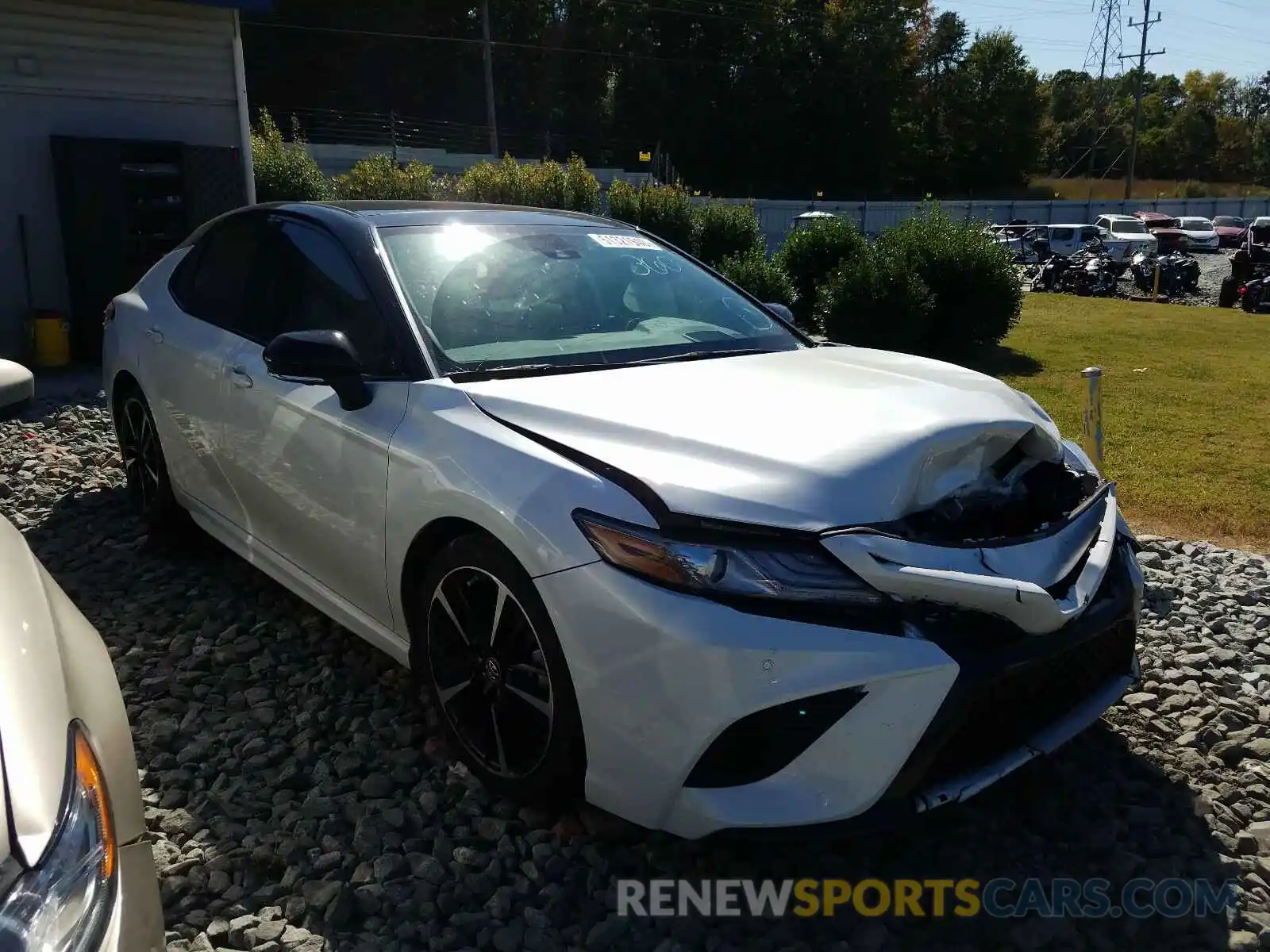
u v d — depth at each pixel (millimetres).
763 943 2328
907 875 2598
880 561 2234
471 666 2742
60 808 1476
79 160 8844
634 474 2387
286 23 48406
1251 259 20062
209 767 2994
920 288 12023
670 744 2236
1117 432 8242
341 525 3121
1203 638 4102
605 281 3658
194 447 3969
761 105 64188
